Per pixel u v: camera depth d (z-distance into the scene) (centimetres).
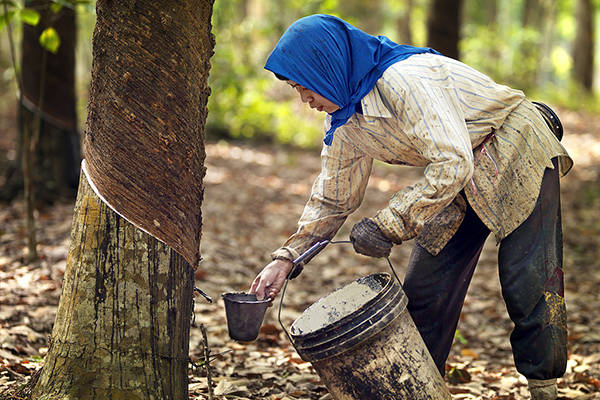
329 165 342
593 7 2811
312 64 294
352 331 287
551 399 335
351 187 344
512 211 323
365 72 299
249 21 1695
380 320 288
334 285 674
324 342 290
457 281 363
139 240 288
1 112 1602
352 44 300
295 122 1578
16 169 838
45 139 826
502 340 539
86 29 1566
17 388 334
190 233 304
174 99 290
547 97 2655
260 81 1592
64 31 812
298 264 327
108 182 288
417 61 308
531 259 326
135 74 285
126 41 285
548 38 3203
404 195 296
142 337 289
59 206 813
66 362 288
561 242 345
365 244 300
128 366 287
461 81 313
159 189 290
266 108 1554
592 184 1234
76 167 852
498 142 321
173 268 296
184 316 304
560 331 329
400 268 744
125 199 287
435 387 303
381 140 317
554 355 327
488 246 849
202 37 300
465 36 2555
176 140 292
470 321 584
